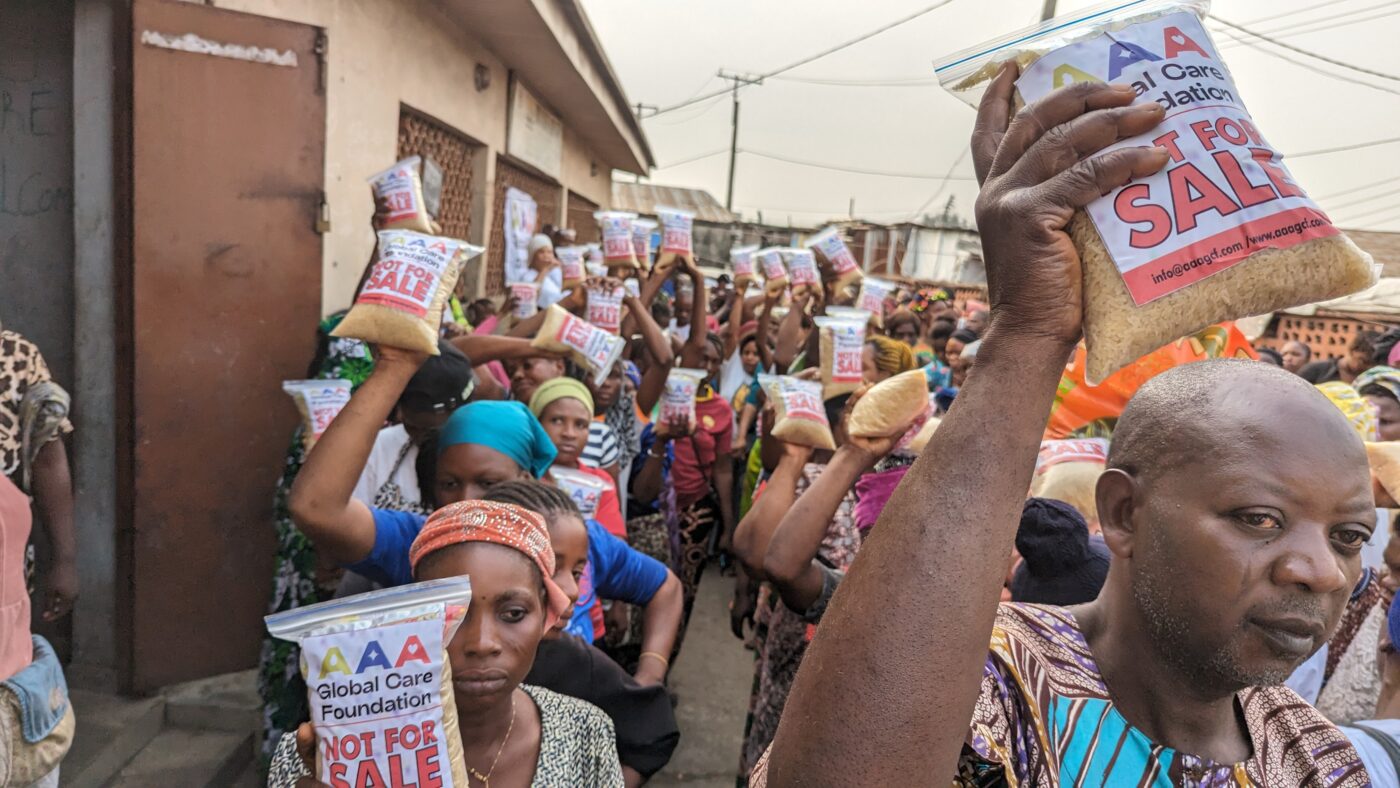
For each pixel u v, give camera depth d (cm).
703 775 400
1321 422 93
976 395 81
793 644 251
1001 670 98
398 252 191
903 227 3184
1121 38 87
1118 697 102
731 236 3056
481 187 784
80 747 323
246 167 369
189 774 331
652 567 260
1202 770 99
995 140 90
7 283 361
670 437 413
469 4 639
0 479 189
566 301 506
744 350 732
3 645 187
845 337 332
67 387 362
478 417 238
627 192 3042
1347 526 91
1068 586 169
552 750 155
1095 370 79
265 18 367
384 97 541
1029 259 80
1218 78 87
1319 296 81
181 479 364
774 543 204
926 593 75
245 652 384
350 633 112
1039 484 212
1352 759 109
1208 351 228
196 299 362
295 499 183
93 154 351
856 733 74
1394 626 161
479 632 142
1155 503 98
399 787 112
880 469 260
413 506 274
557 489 213
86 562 364
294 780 135
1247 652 92
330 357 371
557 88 955
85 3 343
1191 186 81
